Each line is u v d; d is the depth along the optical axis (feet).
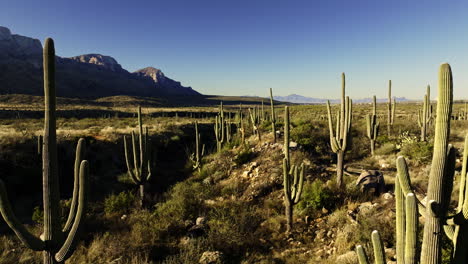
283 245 21.22
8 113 117.80
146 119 119.55
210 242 21.03
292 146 41.57
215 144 70.13
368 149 48.65
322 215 24.35
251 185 33.19
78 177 11.32
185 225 24.44
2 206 9.08
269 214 26.03
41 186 35.35
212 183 37.45
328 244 20.38
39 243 10.01
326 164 40.19
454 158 7.43
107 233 22.08
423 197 23.02
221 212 24.77
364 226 19.40
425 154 35.58
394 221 19.47
